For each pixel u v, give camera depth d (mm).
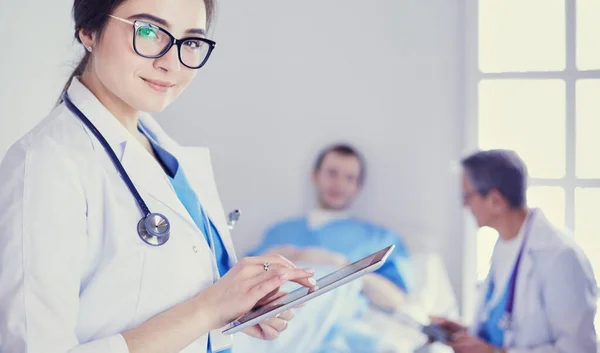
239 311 842
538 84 2877
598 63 2842
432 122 2971
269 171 3074
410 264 2779
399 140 2996
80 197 834
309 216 2971
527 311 1718
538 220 1784
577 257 1687
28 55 1902
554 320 1673
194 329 824
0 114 1793
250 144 3076
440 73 2963
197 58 945
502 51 2920
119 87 907
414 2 2979
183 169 1108
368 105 3018
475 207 1869
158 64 901
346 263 2770
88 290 844
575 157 2842
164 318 824
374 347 2291
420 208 2975
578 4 2852
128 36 890
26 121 1901
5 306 763
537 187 2855
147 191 915
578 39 2855
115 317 851
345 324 2359
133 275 866
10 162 830
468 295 2875
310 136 3055
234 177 3078
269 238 2945
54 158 830
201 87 3078
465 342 1773
